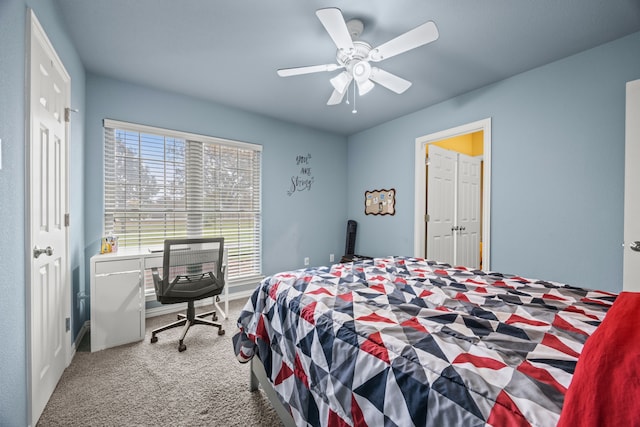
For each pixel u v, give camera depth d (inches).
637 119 68.7
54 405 56.8
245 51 83.0
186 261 88.1
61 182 67.1
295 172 149.0
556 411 20.6
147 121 105.9
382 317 40.0
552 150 88.2
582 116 82.4
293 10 66.2
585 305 44.0
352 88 106.7
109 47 81.0
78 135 83.8
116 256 84.0
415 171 130.4
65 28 69.7
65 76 68.4
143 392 61.5
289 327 47.4
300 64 90.0
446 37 75.7
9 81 41.2
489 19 68.8
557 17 68.0
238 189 130.2
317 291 52.2
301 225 151.2
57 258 63.6
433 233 133.5
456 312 41.7
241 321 61.9
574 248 84.3
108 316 82.0
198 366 72.2
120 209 101.7
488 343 31.6
